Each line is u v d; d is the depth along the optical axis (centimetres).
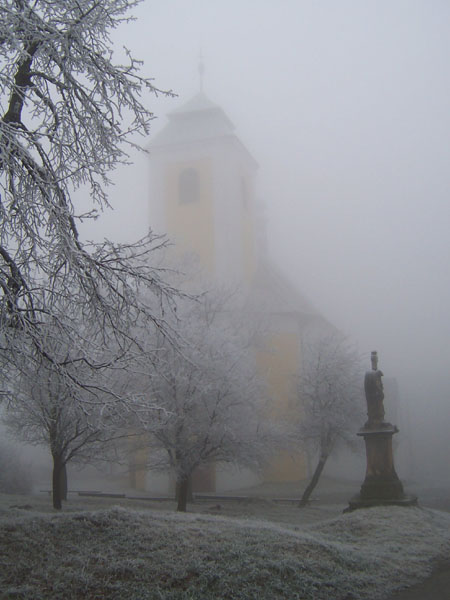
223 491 3044
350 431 2370
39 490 2736
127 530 852
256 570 743
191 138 3675
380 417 1552
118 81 908
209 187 3581
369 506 1467
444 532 1191
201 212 3559
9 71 850
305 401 2384
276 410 2828
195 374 1619
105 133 909
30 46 860
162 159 3709
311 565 797
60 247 811
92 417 1287
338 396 2320
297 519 1748
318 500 2603
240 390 1762
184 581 707
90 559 748
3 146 732
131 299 881
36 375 879
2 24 768
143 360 928
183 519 967
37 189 802
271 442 1967
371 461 1529
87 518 892
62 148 912
